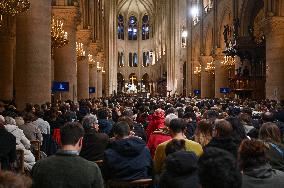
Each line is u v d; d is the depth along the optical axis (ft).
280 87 82.28
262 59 100.27
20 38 49.16
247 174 12.05
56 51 71.26
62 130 13.76
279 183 11.90
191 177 12.59
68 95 71.00
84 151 23.22
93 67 127.24
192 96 155.74
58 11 69.46
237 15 110.63
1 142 17.48
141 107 58.23
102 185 13.37
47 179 12.85
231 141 18.24
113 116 49.67
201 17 155.74
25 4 40.68
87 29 100.37
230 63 119.55
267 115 30.40
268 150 17.17
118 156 17.81
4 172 7.24
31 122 29.66
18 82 49.24
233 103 71.77
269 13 82.53
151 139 24.31
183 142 16.84
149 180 17.94
